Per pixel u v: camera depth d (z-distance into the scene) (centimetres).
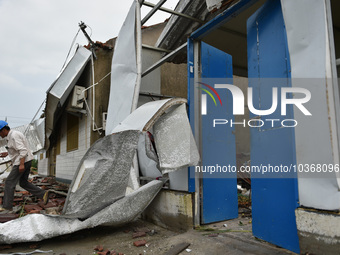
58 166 1182
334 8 391
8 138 540
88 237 402
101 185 374
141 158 530
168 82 720
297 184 264
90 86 739
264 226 317
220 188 443
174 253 308
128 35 559
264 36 331
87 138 794
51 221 363
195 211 398
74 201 369
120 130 378
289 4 275
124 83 558
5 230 337
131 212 414
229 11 361
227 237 349
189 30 586
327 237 231
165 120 385
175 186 430
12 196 531
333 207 228
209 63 452
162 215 447
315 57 248
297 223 257
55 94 759
